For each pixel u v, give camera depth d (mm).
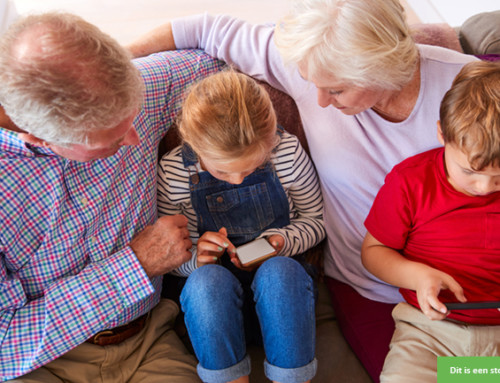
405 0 2750
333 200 1428
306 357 1121
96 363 1221
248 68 1408
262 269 1163
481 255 1211
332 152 1351
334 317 1472
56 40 885
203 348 1111
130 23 2430
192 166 1304
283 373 1111
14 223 1098
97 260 1220
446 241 1231
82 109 898
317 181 1436
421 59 1230
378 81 1073
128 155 1237
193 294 1123
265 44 1346
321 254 1539
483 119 1025
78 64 886
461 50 1544
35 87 878
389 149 1311
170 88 1362
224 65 1459
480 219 1206
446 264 1235
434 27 1572
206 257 1263
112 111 925
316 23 1037
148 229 1233
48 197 1121
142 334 1301
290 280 1129
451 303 1142
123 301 1167
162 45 1451
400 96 1242
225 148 1076
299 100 1375
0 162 1065
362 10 1021
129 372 1234
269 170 1328
